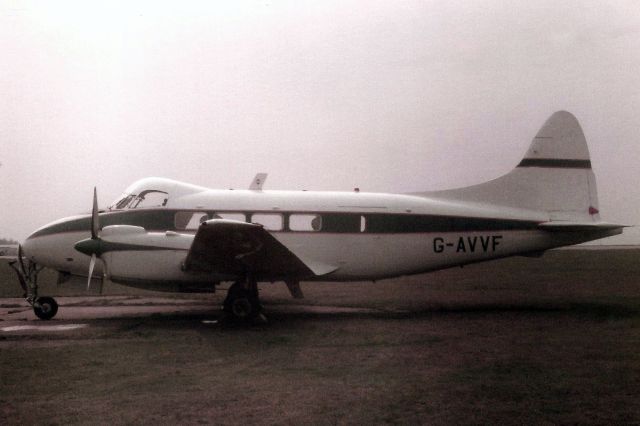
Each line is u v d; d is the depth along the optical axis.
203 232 9.61
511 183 13.27
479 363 7.46
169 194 12.30
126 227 11.05
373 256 12.43
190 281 11.17
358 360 7.64
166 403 5.69
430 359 7.71
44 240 11.83
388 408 5.55
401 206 12.66
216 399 5.82
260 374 6.86
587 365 7.36
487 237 12.85
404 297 16.56
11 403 5.68
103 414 5.34
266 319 11.49
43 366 7.23
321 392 6.09
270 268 11.06
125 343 8.81
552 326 10.59
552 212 13.27
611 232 13.14
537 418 5.30
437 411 5.48
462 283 21.58
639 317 11.79
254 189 12.97
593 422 5.20
